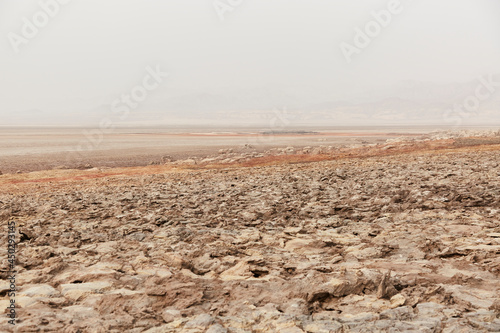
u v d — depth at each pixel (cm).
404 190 1719
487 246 885
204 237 1067
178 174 3306
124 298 647
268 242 1041
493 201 1446
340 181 2220
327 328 532
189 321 563
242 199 1733
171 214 1415
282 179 2458
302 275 759
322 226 1215
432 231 1064
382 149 5156
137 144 9469
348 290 665
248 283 718
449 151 4497
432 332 512
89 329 532
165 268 808
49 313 580
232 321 568
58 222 1338
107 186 2600
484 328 512
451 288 664
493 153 3684
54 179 3484
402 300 616
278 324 550
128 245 1023
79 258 913
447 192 1623
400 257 876
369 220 1280
